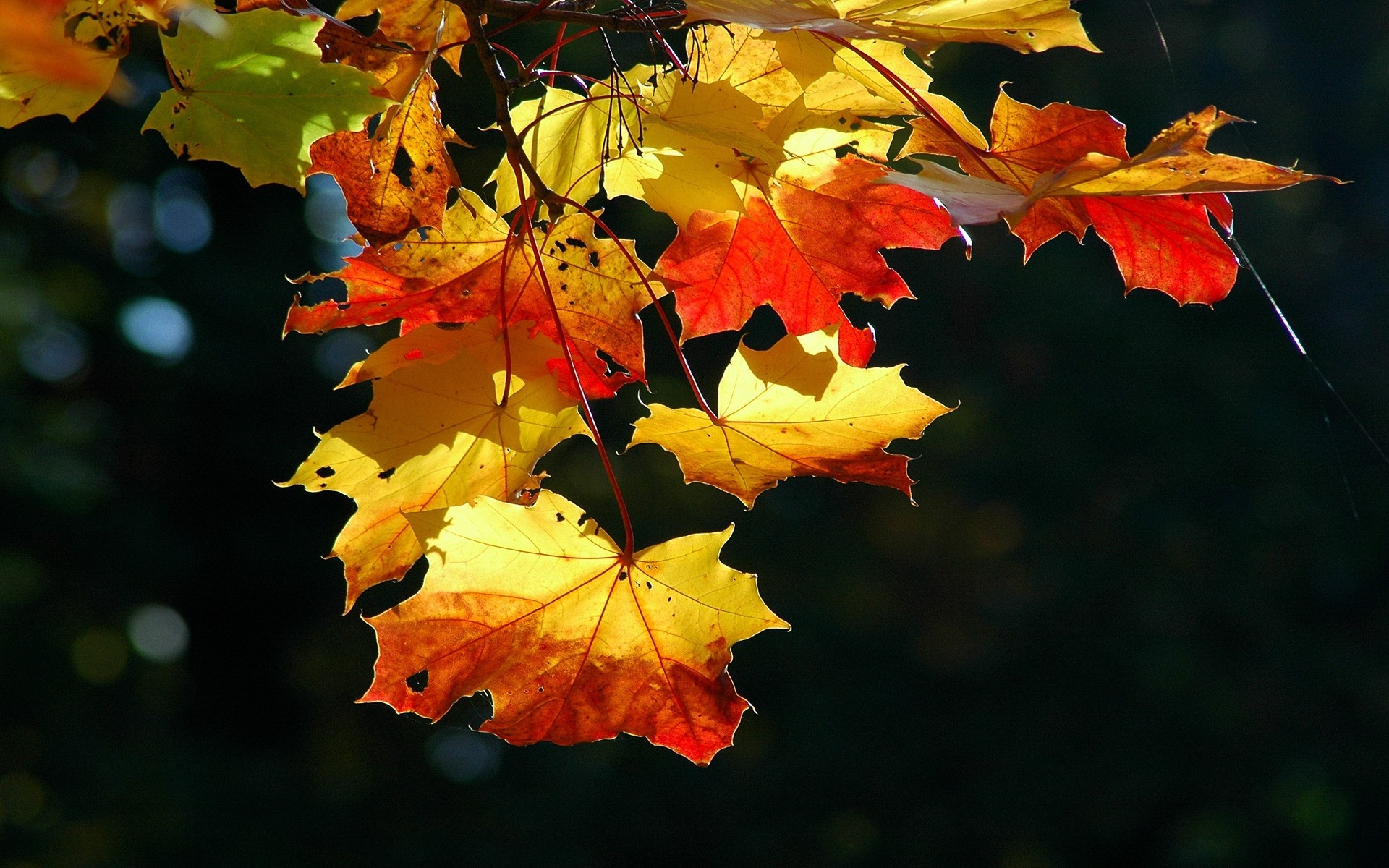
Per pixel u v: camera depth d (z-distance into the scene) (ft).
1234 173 3.80
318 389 30.78
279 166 4.40
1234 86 34.94
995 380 30.96
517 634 4.50
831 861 27.25
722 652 4.57
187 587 32.27
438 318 5.03
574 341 5.04
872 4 4.28
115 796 27.20
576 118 5.05
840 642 29.78
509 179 5.25
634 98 4.66
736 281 4.97
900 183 3.95
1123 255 5.06
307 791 30.12
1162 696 28.84
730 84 4.88
